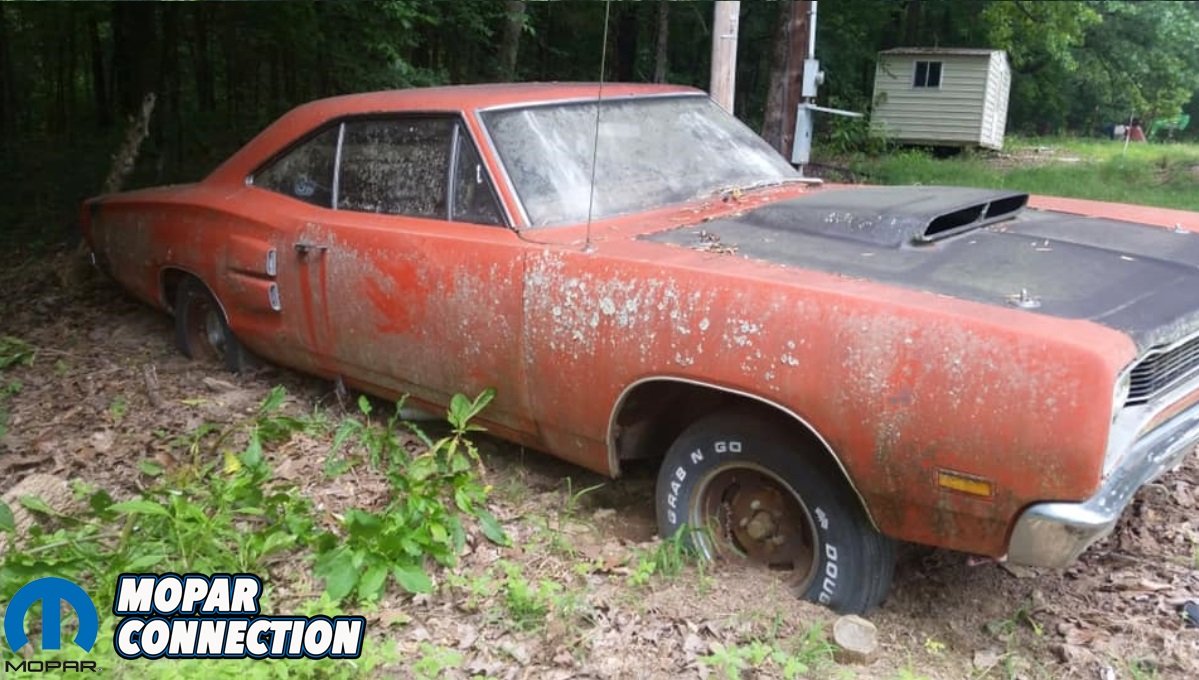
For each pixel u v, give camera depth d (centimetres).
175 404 502
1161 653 307
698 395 353
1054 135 3297
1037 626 327
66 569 319
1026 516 272
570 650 304
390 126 441
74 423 487
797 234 363
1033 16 2522
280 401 455
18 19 1627
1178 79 3234
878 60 2242
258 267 475
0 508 333
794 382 299
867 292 298
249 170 507
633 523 396
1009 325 272
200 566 334
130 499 402
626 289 336
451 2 1089
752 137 479
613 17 1636
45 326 643
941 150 2262
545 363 361
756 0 1834
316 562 333
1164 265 334
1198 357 316
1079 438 260
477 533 374
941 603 345
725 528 352
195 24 1511
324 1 956
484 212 398
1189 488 418
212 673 276
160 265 553
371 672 291
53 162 1261
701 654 301
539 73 1747
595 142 398
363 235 424
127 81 1362
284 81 1577
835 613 321
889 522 300
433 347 400
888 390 284
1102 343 264
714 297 316
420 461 382
